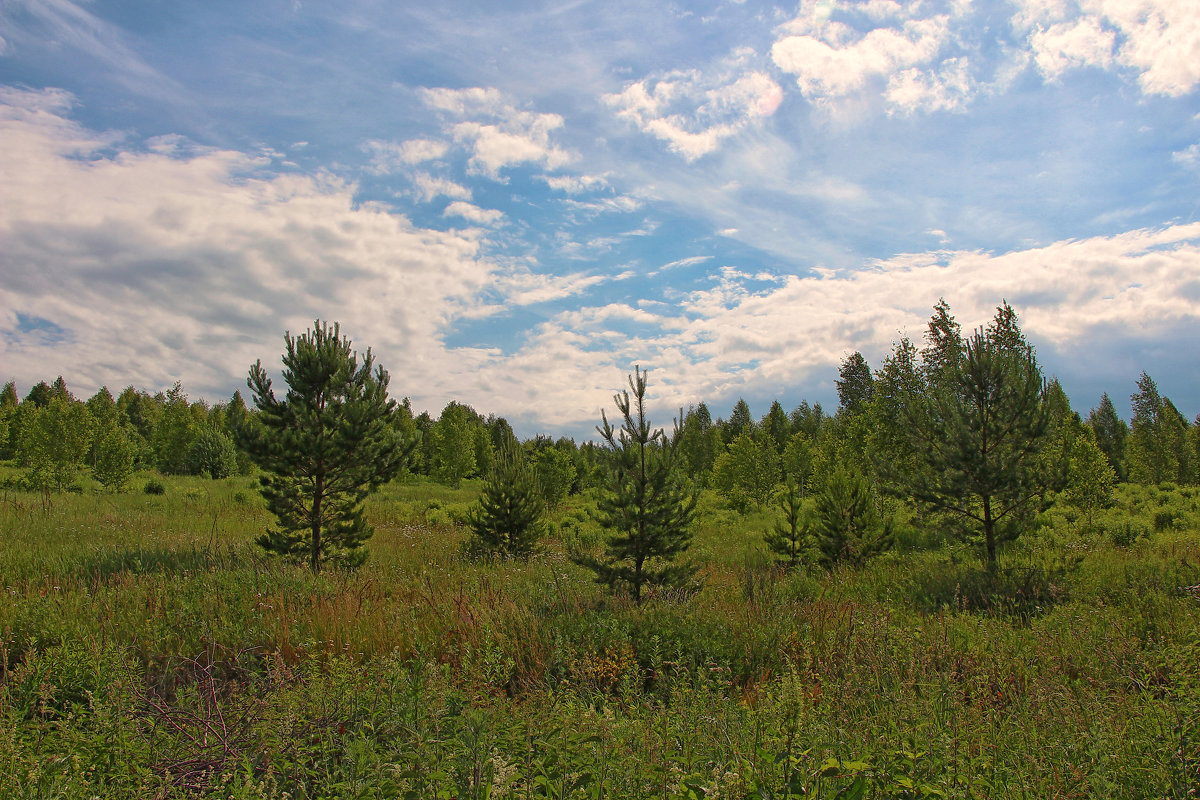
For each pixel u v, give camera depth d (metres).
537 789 2.85
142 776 3.16
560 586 9.61
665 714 4.07
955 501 11.74
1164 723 3.58
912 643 5.60
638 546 9.52
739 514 27.84
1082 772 3.06
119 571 9.51
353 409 11.70
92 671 4.95
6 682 4.56
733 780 2.45
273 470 11.66
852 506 13.98
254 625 6.84
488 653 5.45
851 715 4.17
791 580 11.60
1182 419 58.38
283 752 3.36
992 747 3.50
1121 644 5.54
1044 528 16.23
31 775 2.85
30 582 8.34
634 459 9.62
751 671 6.25
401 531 19.06
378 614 7.56
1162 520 19.62
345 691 4.31
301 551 11.81
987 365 11.46
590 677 5.61
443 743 3.15
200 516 19.03
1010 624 7.86
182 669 5.91
